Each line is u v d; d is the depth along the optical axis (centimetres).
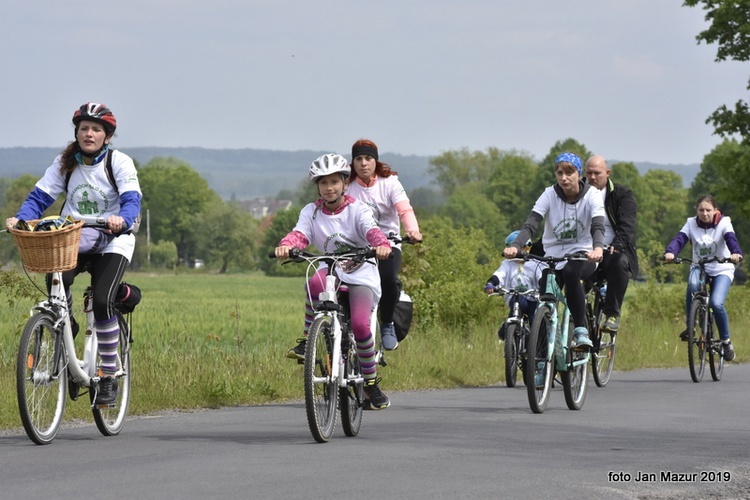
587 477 1684
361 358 2214
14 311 5422
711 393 3281
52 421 2081
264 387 3116
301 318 8406
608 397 3150
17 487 1561
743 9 9856
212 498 1471
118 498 1471
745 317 6347
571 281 2773
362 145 2797
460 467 1753
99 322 2172
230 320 7712
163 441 2091
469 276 5222
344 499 1474
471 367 3838
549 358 2702
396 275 2664
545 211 2870
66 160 2177
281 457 1850
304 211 2252
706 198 3809
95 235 2159
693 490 1625
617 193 3359
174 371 3152
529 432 2258
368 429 2300
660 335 5194
